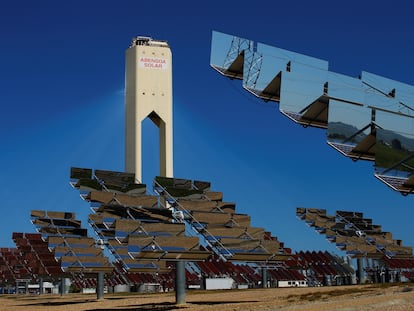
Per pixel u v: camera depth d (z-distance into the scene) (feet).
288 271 294.05
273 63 129.49
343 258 286.46
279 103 120.37
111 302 164.76
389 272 272.72
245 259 127.13
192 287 287.07
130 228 132.67
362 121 118.83
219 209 151.64
